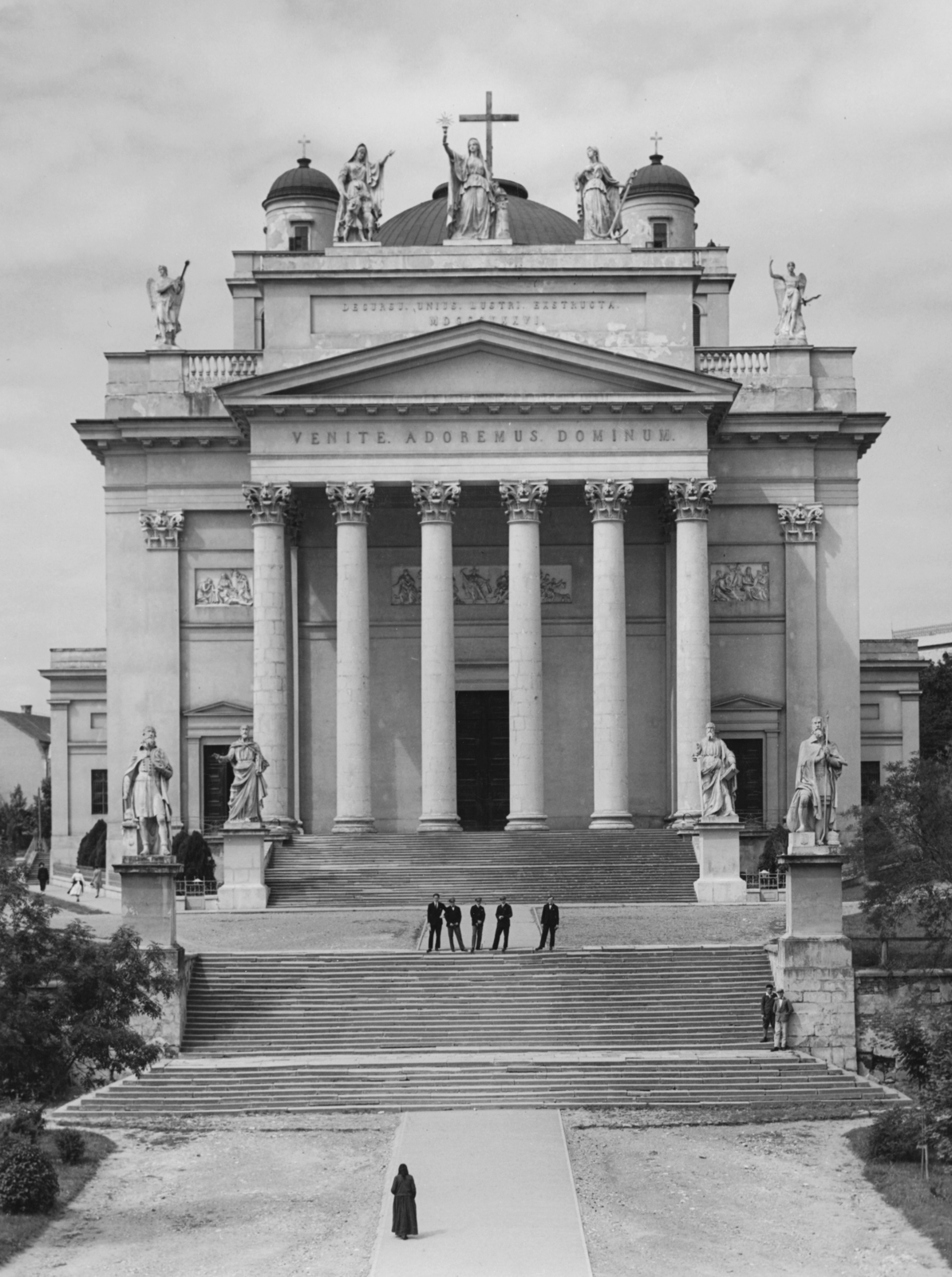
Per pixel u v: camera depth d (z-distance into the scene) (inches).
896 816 2910.9
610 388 3821.4
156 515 4035.4
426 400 3794.3
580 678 4052.7
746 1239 1841.8
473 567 4092.0
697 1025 2623.0
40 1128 2159.2
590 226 3996.1
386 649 4074.8
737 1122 2315.5
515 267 3954.2
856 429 4025.6
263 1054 2564.0
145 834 2760.8
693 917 3120.1
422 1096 2399.1
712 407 3814.0
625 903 3341.5
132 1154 2188.7
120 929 2369.6
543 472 3814.0
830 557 4045.3
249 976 2733.8
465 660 4072.3
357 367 3801.7
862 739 4419.3
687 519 3816.4
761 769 4008.4
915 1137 2116.1
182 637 4045.3
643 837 3639.3
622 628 3801.7
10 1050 2162.9
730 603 4023.1
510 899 3358.8
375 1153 2169.0
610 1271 1723.7
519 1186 2001.7
